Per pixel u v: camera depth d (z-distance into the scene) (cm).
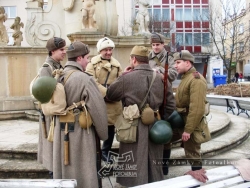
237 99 1086
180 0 4188
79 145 314
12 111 775
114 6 843
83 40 684
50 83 308
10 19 3644
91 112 312
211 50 3728
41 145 362
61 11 897
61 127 316
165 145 415
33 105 801
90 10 716
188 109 381
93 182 313
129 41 789
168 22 3512
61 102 312
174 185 302
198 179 316
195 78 369
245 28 3859
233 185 321
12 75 796
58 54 354
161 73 382
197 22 4028
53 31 894
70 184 272
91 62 417
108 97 353
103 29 804
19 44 895
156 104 350
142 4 902
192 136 377
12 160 460
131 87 342
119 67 422
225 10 3372
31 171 419
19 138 546
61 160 318
